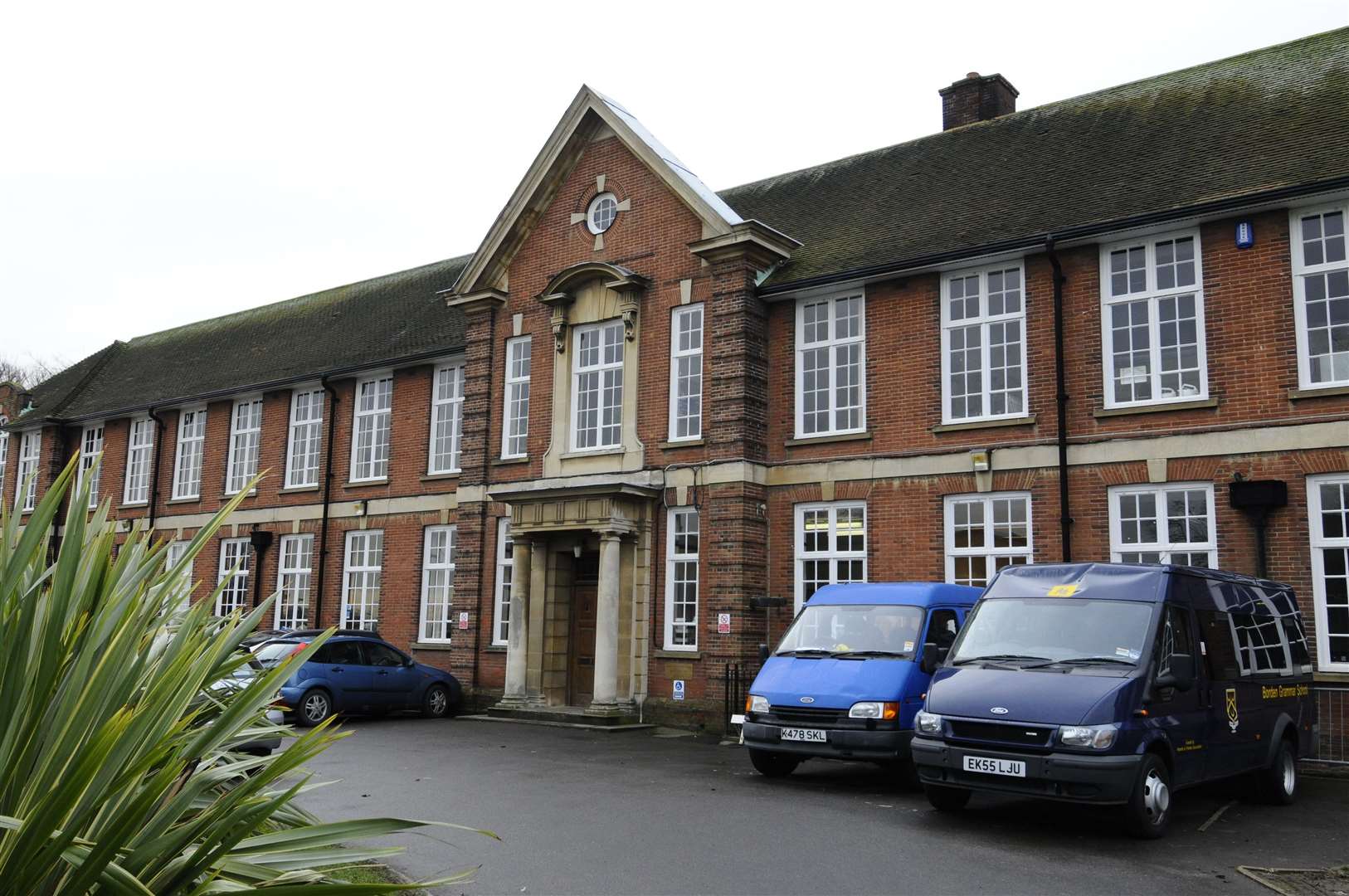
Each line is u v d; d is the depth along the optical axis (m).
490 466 22.56
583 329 21.53
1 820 3.52
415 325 27.31
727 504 18.42
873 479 17.64
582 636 20.83
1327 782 12.62
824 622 13.12
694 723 18.22
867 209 20.48
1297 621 12.53
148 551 5.32
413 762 14.01
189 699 4.23
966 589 13.63
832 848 8.83
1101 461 15.56
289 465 27.89
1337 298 14.16
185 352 34.81
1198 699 9.99
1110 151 18.17
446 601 23.91
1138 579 10.34
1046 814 10.34
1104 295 15.97
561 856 8.59
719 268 19.28
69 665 4.14
